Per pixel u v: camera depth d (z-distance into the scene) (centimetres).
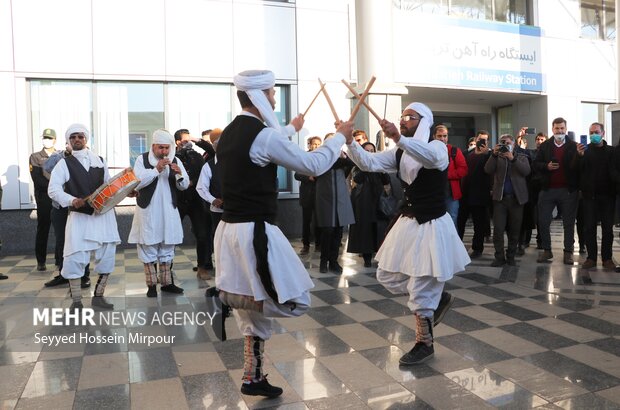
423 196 343
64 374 346
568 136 676
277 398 308
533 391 311
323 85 320
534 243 880
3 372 350
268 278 266
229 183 277
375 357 369
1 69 815
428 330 355
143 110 905
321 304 506
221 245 283
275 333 422
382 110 902
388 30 912
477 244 753
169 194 538
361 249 673
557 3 1253
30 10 825
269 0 955
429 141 350
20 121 827
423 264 334
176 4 901
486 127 1412
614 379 325
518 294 534
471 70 1145
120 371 350
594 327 424
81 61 855
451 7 1148
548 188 688
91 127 880
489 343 391
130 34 878
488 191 727
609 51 1326
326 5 990
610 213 639
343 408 295
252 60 948
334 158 279
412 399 304
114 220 511
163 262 556
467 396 306
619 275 614
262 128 272
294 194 972
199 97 936
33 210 835
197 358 372
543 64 1241
